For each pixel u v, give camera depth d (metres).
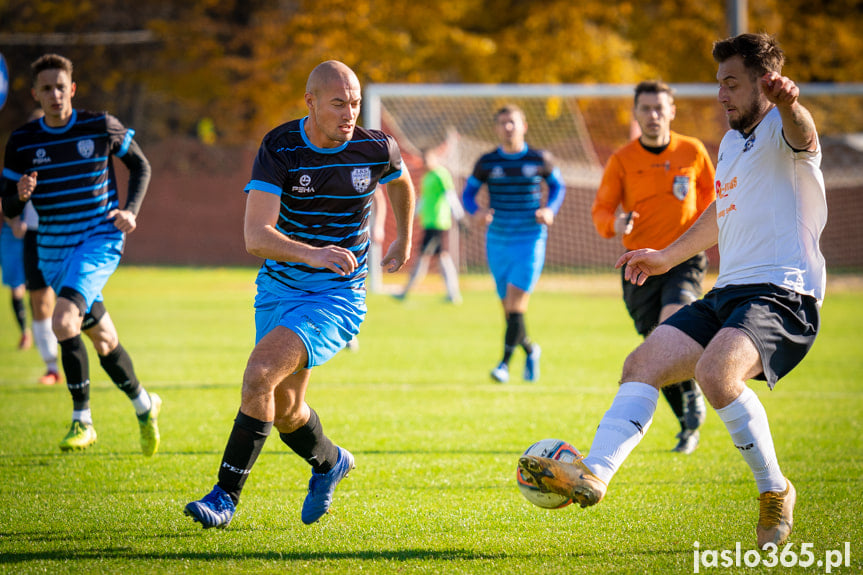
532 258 28.78
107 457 19.09
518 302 28.77
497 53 81.62
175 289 63.78
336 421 23.25
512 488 16.92
